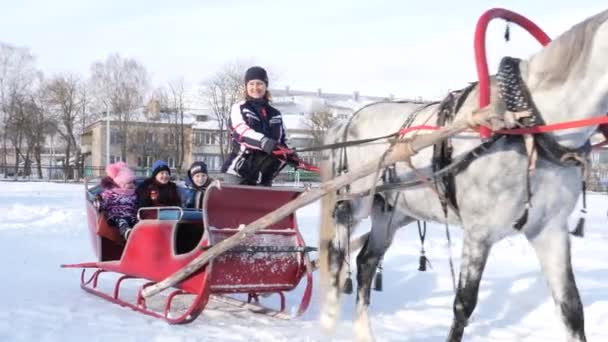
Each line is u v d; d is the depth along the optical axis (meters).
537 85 4.54
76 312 6.11
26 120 57.50
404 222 6.11
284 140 6.55
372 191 5.04
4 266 8.55
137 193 7.10
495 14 4.79
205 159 63.91
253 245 5.76
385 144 5.64
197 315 5.67
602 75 4.29
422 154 5.18
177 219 5.83
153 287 6.02
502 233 4.64
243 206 5.93
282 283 5.91
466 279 4.68
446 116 5.01
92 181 40.78
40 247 10.33
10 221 13.80
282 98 85.69
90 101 60.78
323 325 5.79
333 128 6.36
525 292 7.36
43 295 6.84
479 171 4.60
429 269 8.73
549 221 4.68
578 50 4.38
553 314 6.60
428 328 6.13
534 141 4.37
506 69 4.57
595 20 4.37
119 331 5.41
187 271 5.55
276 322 6.11
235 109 6.32
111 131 61.25
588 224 14.86
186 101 67.12
